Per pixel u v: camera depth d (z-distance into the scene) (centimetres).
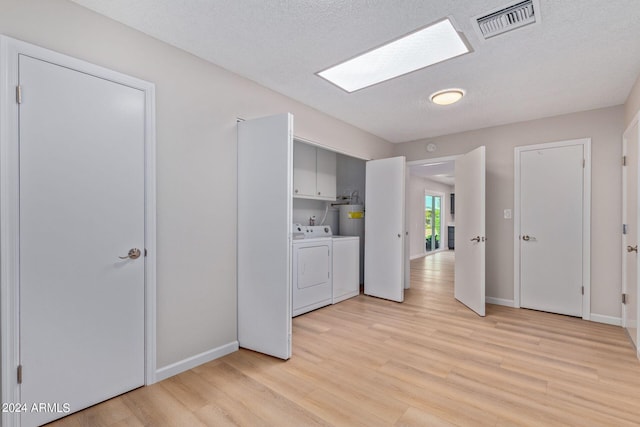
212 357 235
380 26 193
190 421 164
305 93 296
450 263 736
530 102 312
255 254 246
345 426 160
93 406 176
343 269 409
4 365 148
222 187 245
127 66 192
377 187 422
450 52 222
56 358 164
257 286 245
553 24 187
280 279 234
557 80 263
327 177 443
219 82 244
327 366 224
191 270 223
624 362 229
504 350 249
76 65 170
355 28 196
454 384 199
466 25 190
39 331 159
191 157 224
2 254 147
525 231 367
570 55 223
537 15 179
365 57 231
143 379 198
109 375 183
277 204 235
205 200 232
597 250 324
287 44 214
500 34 199
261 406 177
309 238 377
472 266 357
